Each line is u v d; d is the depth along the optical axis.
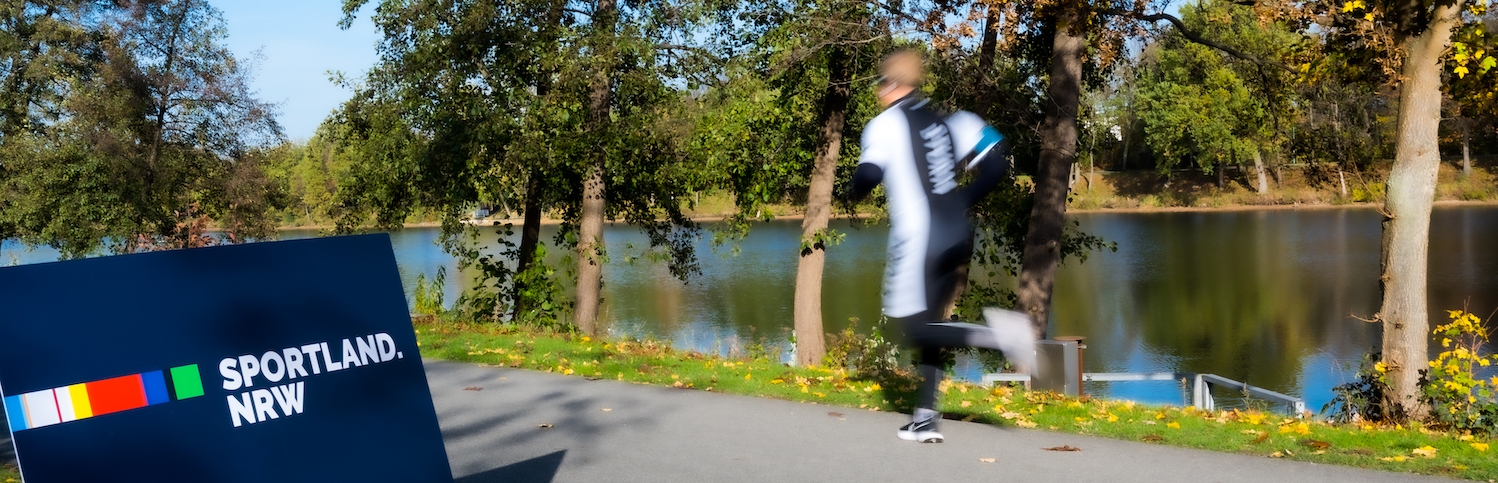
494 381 7.42
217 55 33.31
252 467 3.12
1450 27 9.38
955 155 4.29
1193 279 31.59
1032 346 4.30
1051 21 13.54
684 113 14.95
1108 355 20.25
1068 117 13.84
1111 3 11.83
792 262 36.53
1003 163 4.31
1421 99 9.62
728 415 5.82
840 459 4.73
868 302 26.45
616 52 14.01
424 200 16.86
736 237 14.62
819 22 12.51
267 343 3.23
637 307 26.50
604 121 14.95
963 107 13.06
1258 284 29.92
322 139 17.33
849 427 5.39
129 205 30.97
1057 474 4.42
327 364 3.34
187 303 3.09
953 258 4.31
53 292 2.85
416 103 14.95
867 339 12.19
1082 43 13.76
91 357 2.87
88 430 2.84
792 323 23.12
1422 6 9.54
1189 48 14.30
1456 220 49.88
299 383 3.27
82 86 32.38
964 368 15.55
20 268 2.80
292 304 3.31
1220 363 19.09
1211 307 25.81
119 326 2.95
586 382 7.24
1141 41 13.45
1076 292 29.58
